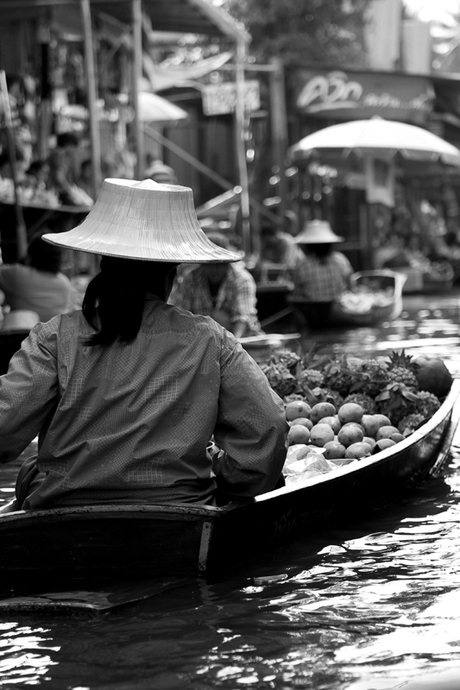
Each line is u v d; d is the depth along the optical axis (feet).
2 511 22.95
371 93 120.37
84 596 19.85
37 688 16.05
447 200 170.91
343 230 137.49
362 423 29.81
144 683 16.11
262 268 86.79
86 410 20.47
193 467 21.04
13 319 48.62
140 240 20.71
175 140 130.82
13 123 72.95
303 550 23.26
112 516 20.31
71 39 81.00
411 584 20.77
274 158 114.83
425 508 27.32
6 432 20.15
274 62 111.75
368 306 86.74
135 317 20.43
